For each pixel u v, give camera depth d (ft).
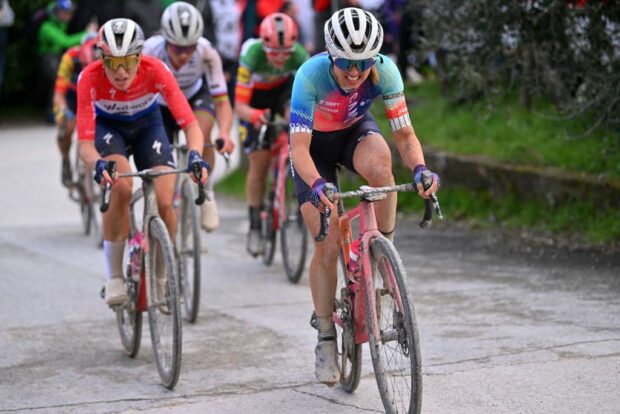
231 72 125.59
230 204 93.45
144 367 44.68
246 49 63.00
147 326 52.37
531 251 63.62
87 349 47.80
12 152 125.49
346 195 34.65
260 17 114.73
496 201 73.92
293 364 43.83
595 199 65.77
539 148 74.84
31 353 47.16
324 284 38.37
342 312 38.47
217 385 41.27
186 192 53.16
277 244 74.64
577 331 45.80
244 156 100.78
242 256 70.08
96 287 61.11
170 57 57.52
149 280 42.70
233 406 38.50
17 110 161.68
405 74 108.99
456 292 54.85
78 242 76.95
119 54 42.75
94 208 75.36
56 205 93.76
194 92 60.49
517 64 69.26
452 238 70.18
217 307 55.11
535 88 67.36
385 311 36.17
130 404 39.22
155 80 45.62
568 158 71.15
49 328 51.72
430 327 48.03
